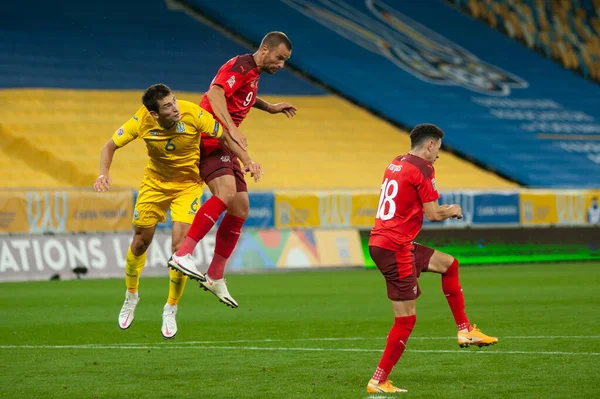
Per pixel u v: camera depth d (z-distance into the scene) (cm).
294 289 5181
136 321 3681
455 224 7150
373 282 5650
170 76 9338
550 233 7581
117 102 8681
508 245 7394
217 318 3772
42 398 2039
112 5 10212
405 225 2114
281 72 10150
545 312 3844
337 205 6850
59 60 9131
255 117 9175
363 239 6969
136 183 7331
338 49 10412
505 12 12169
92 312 4022
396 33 11169
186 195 2675
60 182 7306
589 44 12244
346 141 8994
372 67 10288
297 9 10844
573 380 2202
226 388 2158
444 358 2598
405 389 2102
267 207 6638
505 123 9938
